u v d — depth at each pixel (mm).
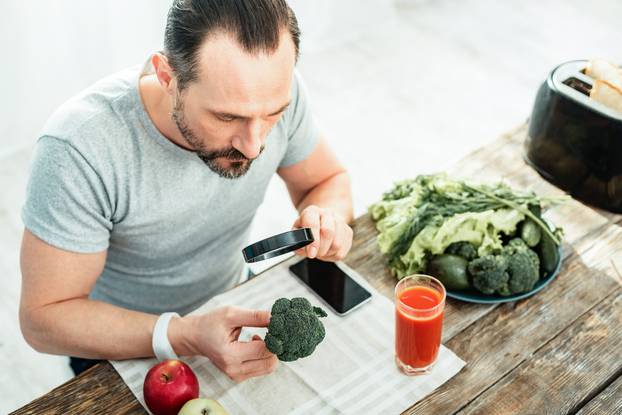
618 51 3734
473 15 4051
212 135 1149
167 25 1107
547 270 1374
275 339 1129
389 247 1403
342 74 3582
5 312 2379
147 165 1311
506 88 3490
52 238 1251
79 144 1243
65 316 1279
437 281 1176
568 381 1215
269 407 1168
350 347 1269
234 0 1053
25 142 3010
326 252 1354
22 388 2150
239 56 1050
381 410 1161
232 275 1668
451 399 1182
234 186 1441
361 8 3812
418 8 4094
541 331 1303
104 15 2895
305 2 3572
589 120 1489
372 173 2971
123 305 1582
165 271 1517
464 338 1286
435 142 3154
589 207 1586
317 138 1598
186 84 1100
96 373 1225
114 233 1390
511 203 1387
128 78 1327
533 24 3969
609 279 1406
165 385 1117
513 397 1188
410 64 3658
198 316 1255
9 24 2684
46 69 2877
